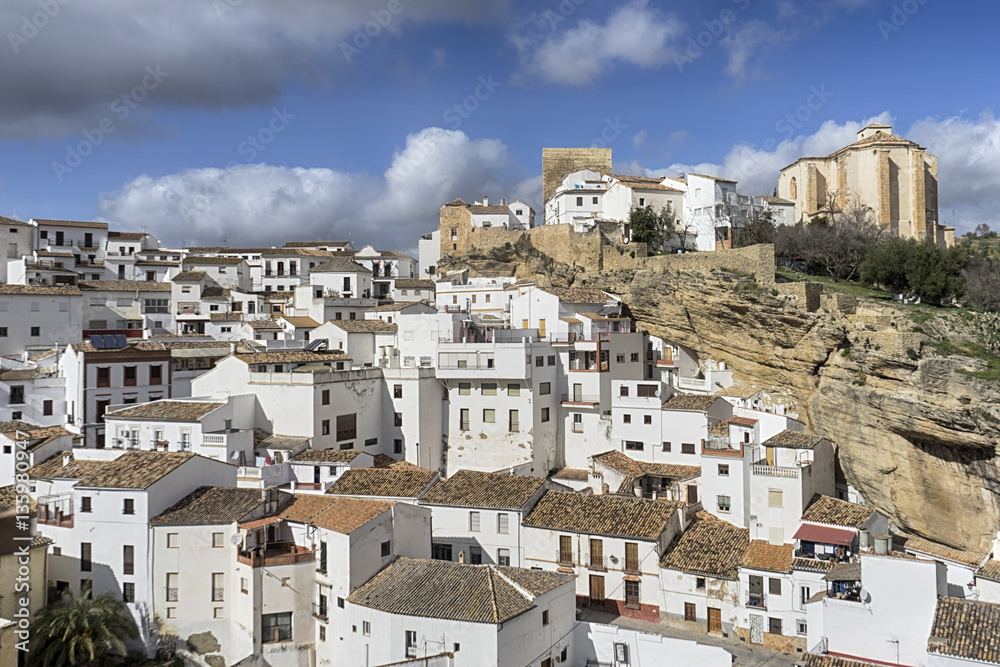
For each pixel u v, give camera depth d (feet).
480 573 159.33
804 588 159.74
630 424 239.71
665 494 213.46
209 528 171.53
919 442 188.34
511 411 247.50
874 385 200.44
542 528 187.83
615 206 346.13
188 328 343.46
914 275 229.45
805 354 225.15
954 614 135.85
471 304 339.57
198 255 410.72
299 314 347.56
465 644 143.54
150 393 258.16
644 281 282.15
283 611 165.17
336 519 168.96
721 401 235.61
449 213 387.96
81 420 241.96
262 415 235.20
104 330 326.03
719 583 169.99
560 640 159.12
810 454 188.55
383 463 235.81
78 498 177.78
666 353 284.82
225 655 169.17
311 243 450.71
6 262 361.71
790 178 353.10
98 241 393.29
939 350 189.06
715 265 262.06
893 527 199.31
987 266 240.12
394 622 150.20
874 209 311.68
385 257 420.36
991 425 168.86
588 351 255.91
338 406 236.43
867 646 142.72
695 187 336.70
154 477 176.55
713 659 148.36
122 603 172.04
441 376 251.60
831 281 265.54
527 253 346.74
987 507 177.17
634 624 175.42
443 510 195.21
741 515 190.49
